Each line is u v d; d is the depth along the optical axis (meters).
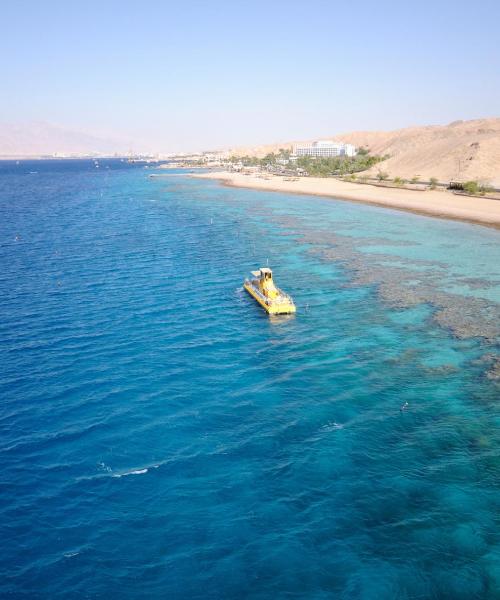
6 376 43.25
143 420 36.59
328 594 23.05
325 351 48.09
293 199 169.75
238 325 55.34
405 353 47.25
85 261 85.88
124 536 26.39
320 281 71.44
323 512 27.69
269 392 40.47
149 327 54.81
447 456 32.22
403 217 125.12
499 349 47.59
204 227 118.88
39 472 31.14
